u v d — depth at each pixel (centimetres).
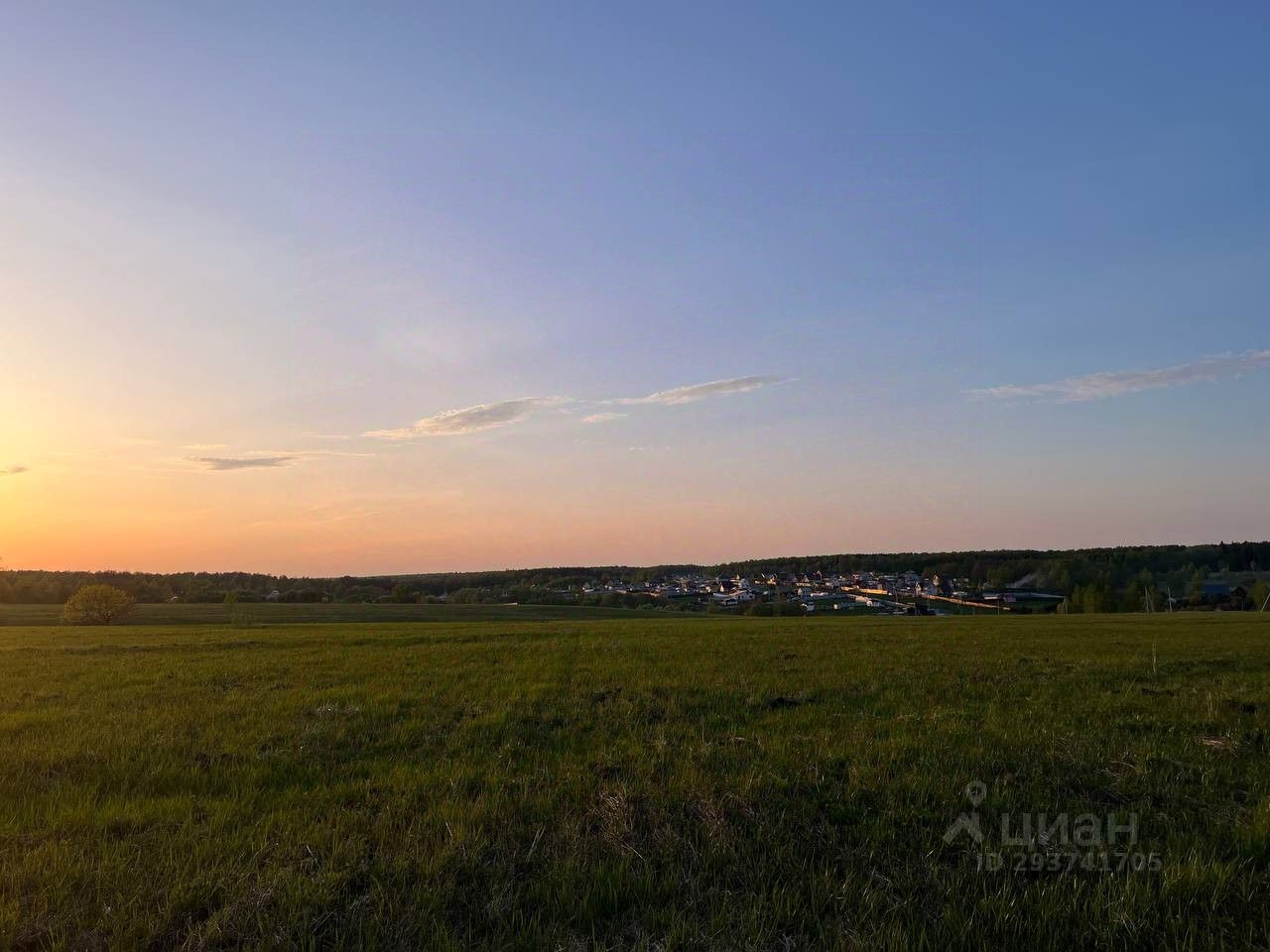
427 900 572
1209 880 596
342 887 600
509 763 988
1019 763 955
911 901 570
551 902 573
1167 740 1098
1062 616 7725
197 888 600
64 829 753
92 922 553
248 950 508
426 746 1107
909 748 1030
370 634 4122
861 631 4362
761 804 783
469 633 4150
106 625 7369
